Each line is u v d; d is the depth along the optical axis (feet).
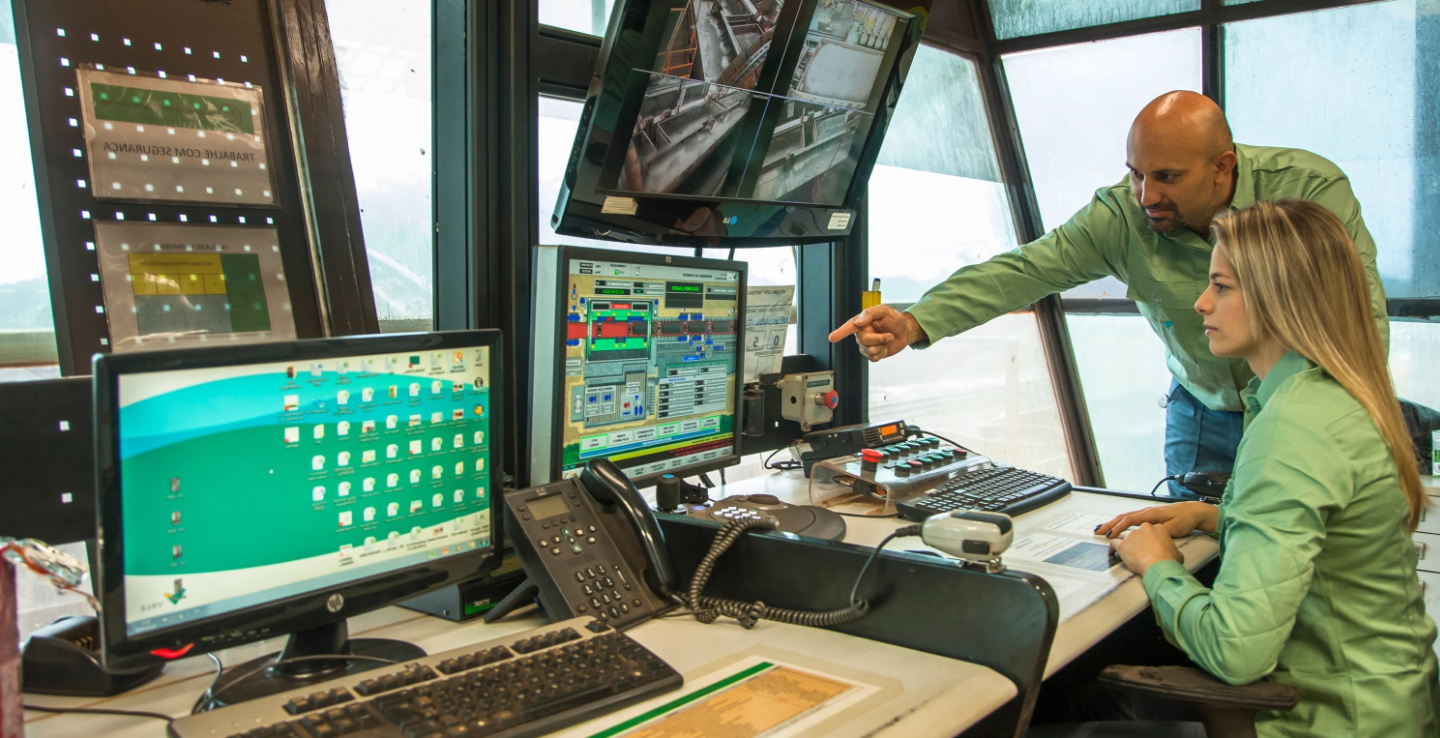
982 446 11.64
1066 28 10.96
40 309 4.87
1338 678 4.02
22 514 3.48
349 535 3.63
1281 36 10.12
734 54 5.84
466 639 4.09
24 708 3.38
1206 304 4.59
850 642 3.81
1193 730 4.37
